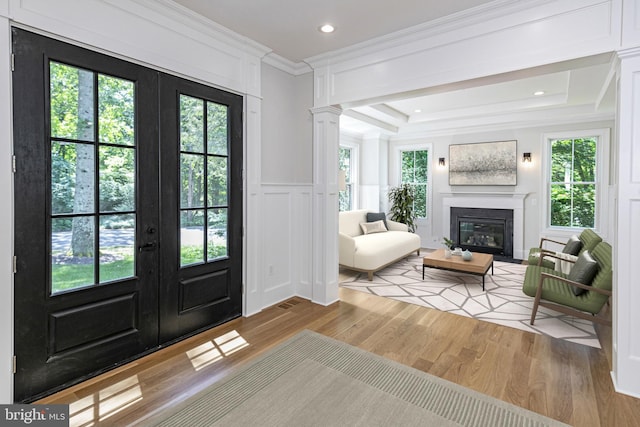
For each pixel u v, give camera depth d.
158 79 2.59
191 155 2.87
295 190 3.95
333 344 2.79
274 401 2.04
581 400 2.06
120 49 2.33
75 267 2.21
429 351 2.68
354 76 3.41
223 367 2.42
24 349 1.99
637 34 2.06
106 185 2.33
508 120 6.26
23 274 1.97
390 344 2.80
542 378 2.30
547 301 3.34
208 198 3.03
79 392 2.12
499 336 2.96
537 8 2.43
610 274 2.78
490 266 4.88
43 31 1.99
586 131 5.68
